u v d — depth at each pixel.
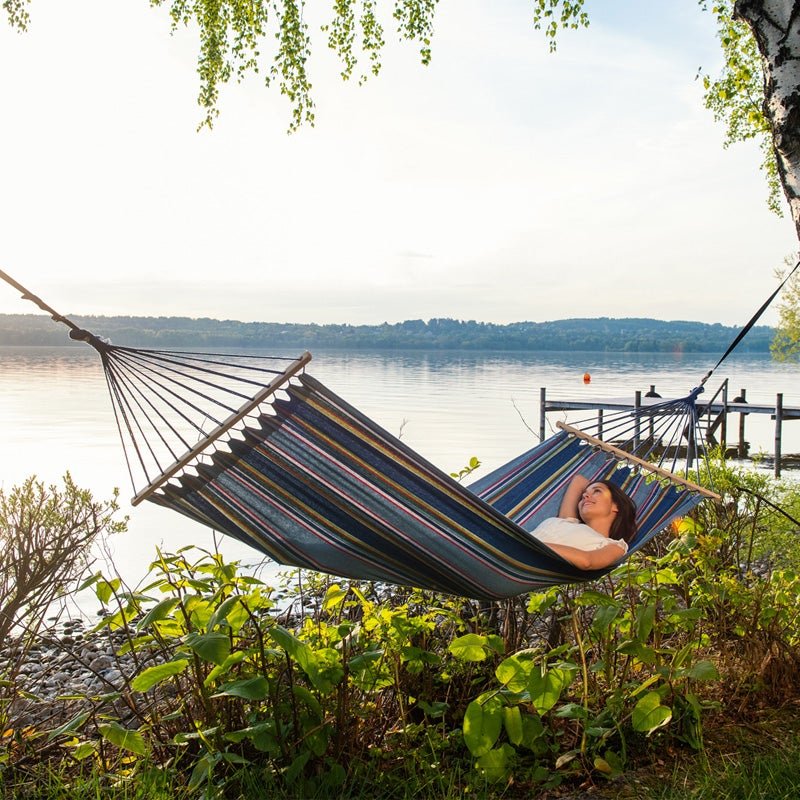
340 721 2.87
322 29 7.45
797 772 2.74
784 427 28.55
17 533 3.69
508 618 3.64
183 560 3.04
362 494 2.81
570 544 3.73
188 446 2.76
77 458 18.17
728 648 3.80
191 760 2.92
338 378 55.34
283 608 5.52
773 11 3.27
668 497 3.95
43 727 3.56
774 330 17.38
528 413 30.20
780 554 5.35
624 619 3.26
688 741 3.03
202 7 7.42
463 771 2.92
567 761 2.90
